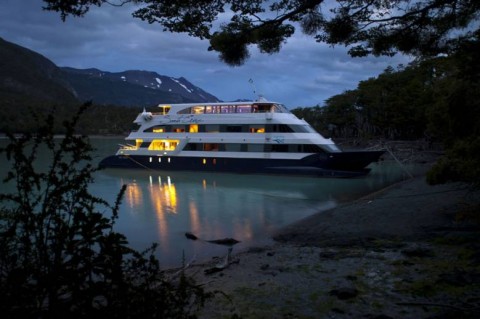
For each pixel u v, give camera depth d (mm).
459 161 12930
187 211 22734
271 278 9641
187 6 6102
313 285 8789
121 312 2570
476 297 7066
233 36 6434
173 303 2961
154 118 42469
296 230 16750
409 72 84938
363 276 9102
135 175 39094
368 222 16391
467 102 12148
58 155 2770
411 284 8195
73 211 2738
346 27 6750
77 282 2506
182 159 40469
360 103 95750
